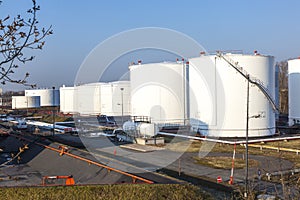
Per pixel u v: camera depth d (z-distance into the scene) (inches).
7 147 667.4
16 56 139.3
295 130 1144.2
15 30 136.9
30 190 302.8
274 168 578.2
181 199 309.6
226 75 973.8
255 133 978.1
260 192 397.1
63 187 308.8
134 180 367.9
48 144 641.6
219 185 466.0
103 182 390.6
